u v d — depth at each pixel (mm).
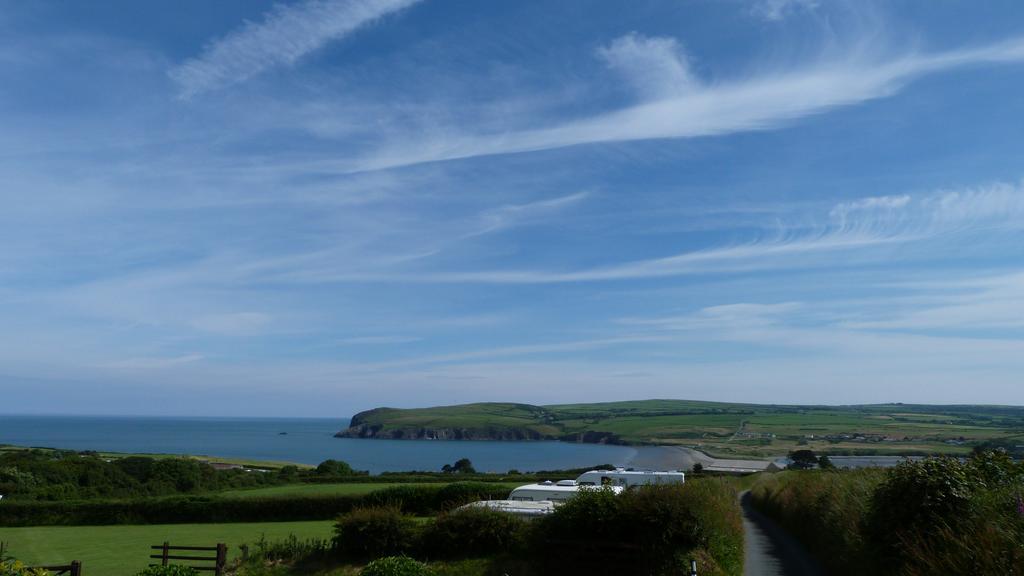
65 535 36375
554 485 29375
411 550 22578
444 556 22266
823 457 65938
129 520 41656
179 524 41031
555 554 19578
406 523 23203
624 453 165375
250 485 66438
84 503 42000
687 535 18781
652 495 19656
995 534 10383
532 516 23156
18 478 55594
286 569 22828
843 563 17609
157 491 60125
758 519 36344
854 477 21609
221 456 164750
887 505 14203
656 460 119750
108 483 59625
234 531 36969
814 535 23484
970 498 12820
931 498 13281
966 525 11656
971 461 14422
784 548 24500
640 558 18734
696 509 19266
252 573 22938
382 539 22859
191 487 62656
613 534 19281
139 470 64938
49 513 41781
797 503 28656
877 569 14148
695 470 74312
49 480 57812
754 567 20547
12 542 33969
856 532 16609
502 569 20281
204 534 35875
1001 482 13320
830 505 21266
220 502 42094
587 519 19562
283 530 37031
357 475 70562
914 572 11594
